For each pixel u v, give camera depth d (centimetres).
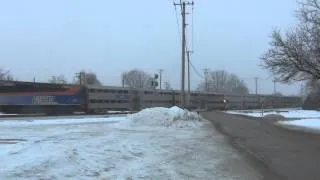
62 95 6412
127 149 1783
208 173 1255
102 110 7062
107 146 1878
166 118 3497
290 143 2139
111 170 1240
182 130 3059
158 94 8738
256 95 13212
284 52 3167
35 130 2902
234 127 3422
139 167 1309
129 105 7769
